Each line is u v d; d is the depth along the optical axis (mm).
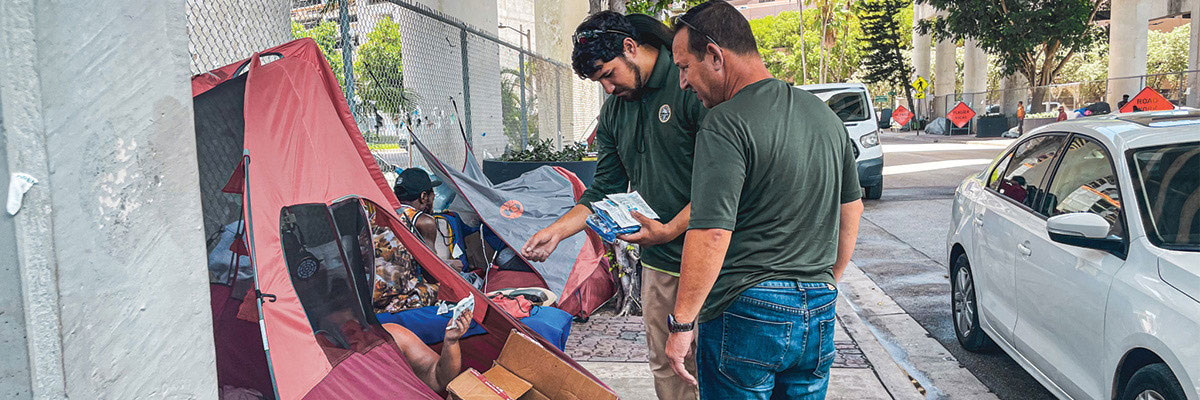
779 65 81375
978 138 35281
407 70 7129
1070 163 4273
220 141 2902
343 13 5781
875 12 56250
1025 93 36375
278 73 3201
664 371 3168
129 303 1465
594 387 2959
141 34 1480
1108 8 38438
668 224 2859
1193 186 3477
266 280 2654
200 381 1646
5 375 1298
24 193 1268
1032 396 4422
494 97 10141
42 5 1293
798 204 2303
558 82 13953
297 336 2703
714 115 2277
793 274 2328
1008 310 4473
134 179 1471
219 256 2773
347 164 3418
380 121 6281
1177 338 2889
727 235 2188
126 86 1448
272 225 2785
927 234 9766
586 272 5781
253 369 2646
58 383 1329
